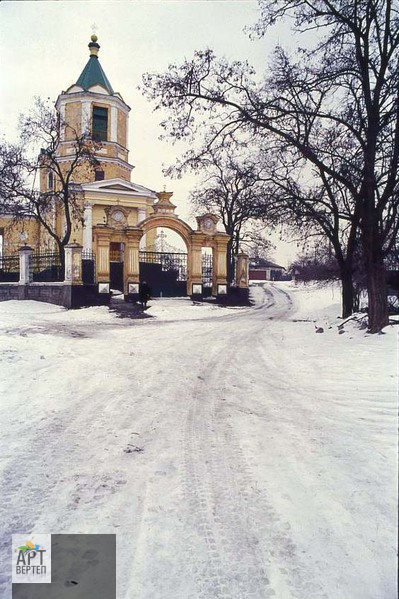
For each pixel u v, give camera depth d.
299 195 15.02
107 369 9.04
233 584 2.71
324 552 2.97
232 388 7.50
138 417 6.00
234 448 4.80
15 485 4.06
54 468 4.42
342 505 3.49
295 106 12.54
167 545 3.11
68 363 9.45
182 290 31.16
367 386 6.93
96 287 24.33
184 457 4.61
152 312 23.23
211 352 11.13
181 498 3.75
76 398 6.94
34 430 5.52
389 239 13.45
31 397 6.96
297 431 5.18
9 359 9.32
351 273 17.52
